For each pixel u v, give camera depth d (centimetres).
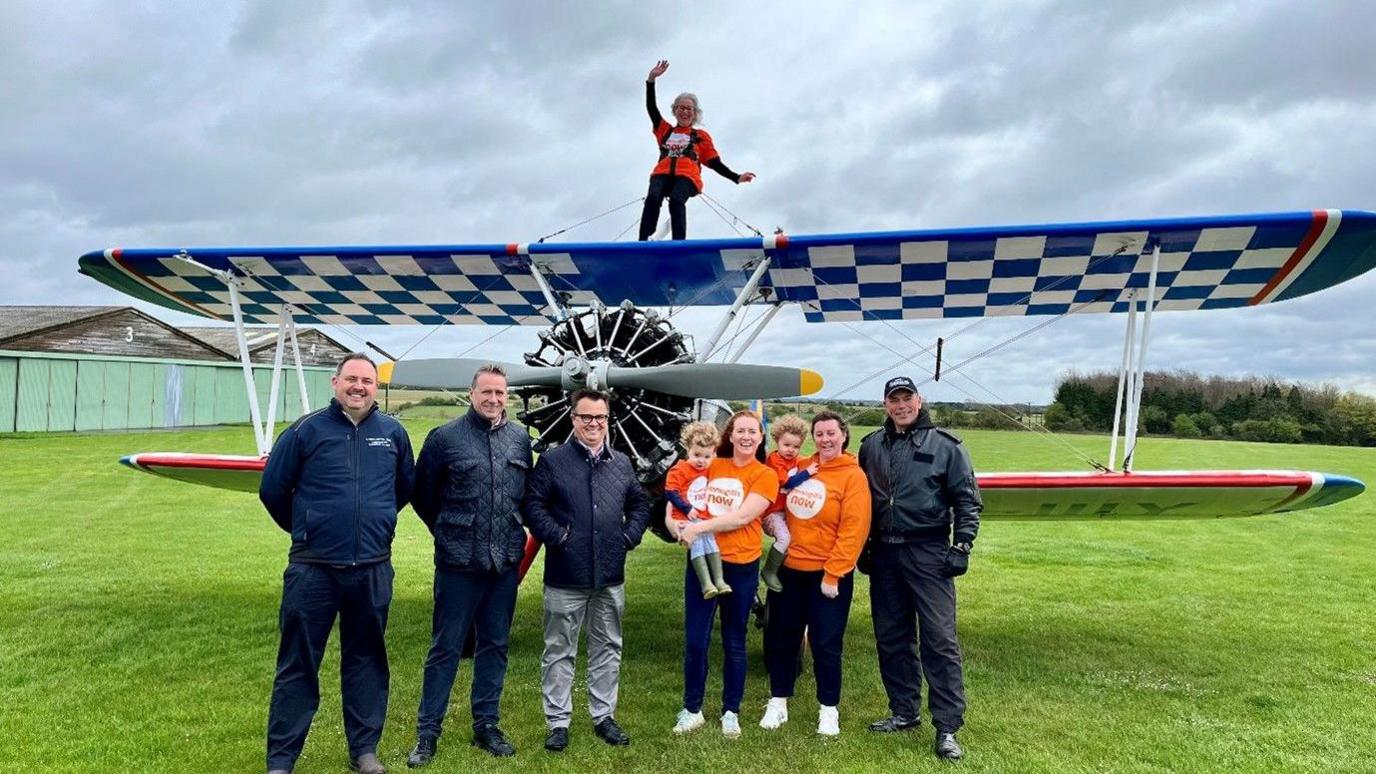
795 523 346
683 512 344
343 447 289
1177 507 470
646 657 459
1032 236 459
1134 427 448
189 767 297
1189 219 430
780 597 349
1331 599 611
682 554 838
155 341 2373
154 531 852
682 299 623
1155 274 446
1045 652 468
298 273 571
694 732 339
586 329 465
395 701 372
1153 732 342
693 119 595
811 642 346
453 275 575
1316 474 407
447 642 313
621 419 450
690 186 584
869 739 334
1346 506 1205
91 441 1839
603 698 332
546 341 466
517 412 479
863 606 597
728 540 336
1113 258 491
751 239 492
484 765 304
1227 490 416
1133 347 532
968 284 566
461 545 309
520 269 559
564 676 325
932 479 332
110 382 2219
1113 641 492
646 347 463
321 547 283
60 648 445
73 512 969
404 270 564
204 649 447
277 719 283
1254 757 317
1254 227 429
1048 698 387
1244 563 765
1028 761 311
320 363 3033
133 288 608
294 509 288
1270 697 387
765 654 360
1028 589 644
